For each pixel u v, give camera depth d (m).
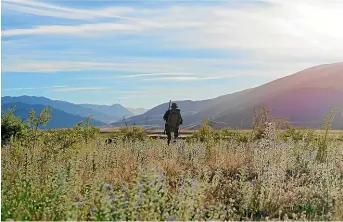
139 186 7.56
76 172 10.00
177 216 7.54
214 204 9.70
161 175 8.84
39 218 7.93
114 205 7.30
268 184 10.82
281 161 13.65
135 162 13.98
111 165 14.02
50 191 8.98
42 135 16.50
